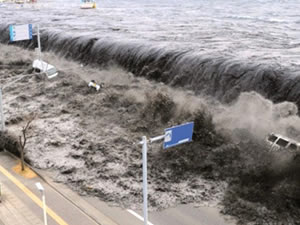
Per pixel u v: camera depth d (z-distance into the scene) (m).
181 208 17.03
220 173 19.88
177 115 27.14
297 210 16.62
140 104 29.88
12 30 29.31
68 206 16.67
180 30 51.91
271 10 84.44
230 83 29.31
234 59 31.25
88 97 31.81
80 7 98.06
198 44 39.59
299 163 19.59
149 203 17.38
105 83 35.22
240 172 19.77
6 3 116.12
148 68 35.75
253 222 15.94
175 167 20.62
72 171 20.39
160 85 33.41
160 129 25.95
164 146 11.03
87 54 42.88
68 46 45.38
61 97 32.06
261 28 53.62
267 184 18.58
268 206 16.95
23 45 51.09
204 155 21.64
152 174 20.00
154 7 97.75
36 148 22.94
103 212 16.61
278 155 20.44
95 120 27.62
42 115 28.45
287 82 26.39
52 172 20.30
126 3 114.75
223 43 40.69
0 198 16.70
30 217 15.55
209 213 16.64
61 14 79.75
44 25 58.53
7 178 19.05
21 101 31.30
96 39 43.31
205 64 31.38
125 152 22.64
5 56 46.16
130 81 35.44
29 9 94.25
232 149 21.84
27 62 43.03
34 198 17.19
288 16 70.62
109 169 20.61
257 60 31.33
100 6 103.25
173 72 33.72
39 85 34.88
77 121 27.41
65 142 24.02
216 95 29.94
